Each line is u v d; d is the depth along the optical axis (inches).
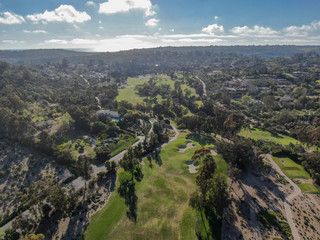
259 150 3978.8
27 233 2358.5
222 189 2247.8
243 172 3400.6
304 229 2374.5
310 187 3107.8
